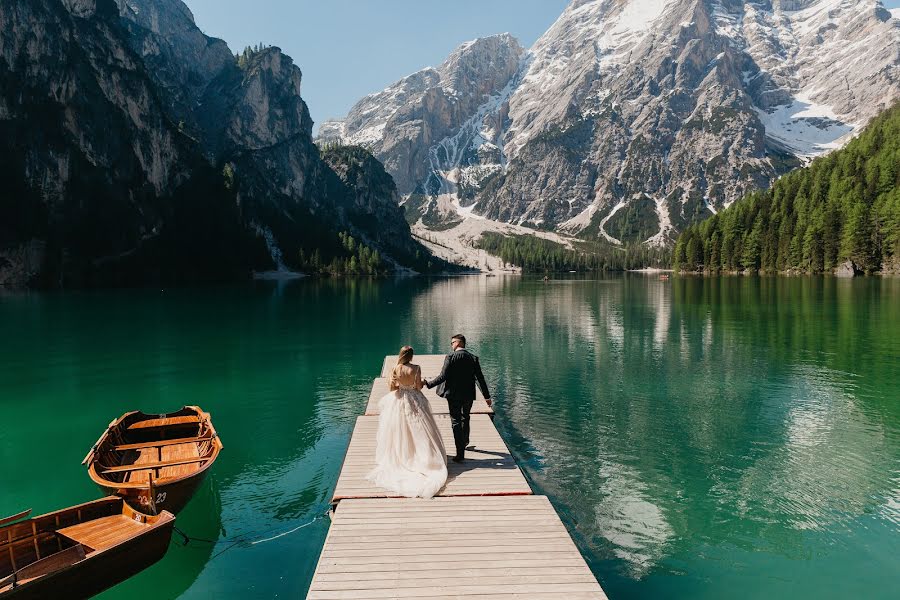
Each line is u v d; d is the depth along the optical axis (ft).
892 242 398.83
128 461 44.86
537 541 28.78
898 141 501.56
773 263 504.84
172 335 136.36
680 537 36.81
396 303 243.60
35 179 406.82
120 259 437.17
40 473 49.16
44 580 25.86
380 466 37.93
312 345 119.75
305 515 40.65
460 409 40.09
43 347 116.47
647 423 61.46
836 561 33.83
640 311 188.24
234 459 51.85
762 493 43.37
